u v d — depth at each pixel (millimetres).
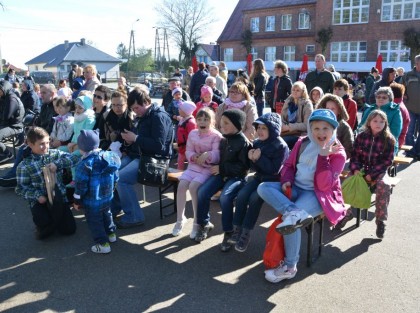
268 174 3891
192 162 4395
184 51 56656
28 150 4254
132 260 3795
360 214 4660
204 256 3865
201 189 4086
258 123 3830
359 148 4484
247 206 3904
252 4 39125
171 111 7824
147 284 3377
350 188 4227
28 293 3268
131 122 4875
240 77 9102
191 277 3482
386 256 3803
